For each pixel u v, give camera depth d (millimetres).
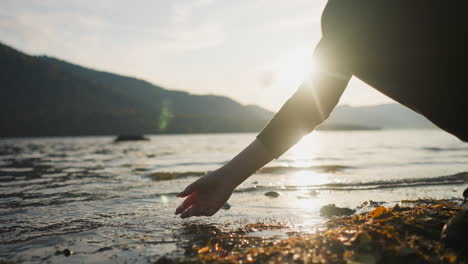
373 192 3057
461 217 1117
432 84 991
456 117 1007
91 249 1434
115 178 4242
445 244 1100
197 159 8008
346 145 16875
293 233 1606
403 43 982
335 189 3271
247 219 1959
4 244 1535
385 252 1035
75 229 1776
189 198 1396
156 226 1801
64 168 5762
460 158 7152
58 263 1280
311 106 1150
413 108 1104
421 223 1334
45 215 2135
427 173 4402
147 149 14289
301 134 1198
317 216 2047
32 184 3686
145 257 1305
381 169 5207
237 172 1284
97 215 2109
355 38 1038
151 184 3625
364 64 1057
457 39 917
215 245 1409
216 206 1326
